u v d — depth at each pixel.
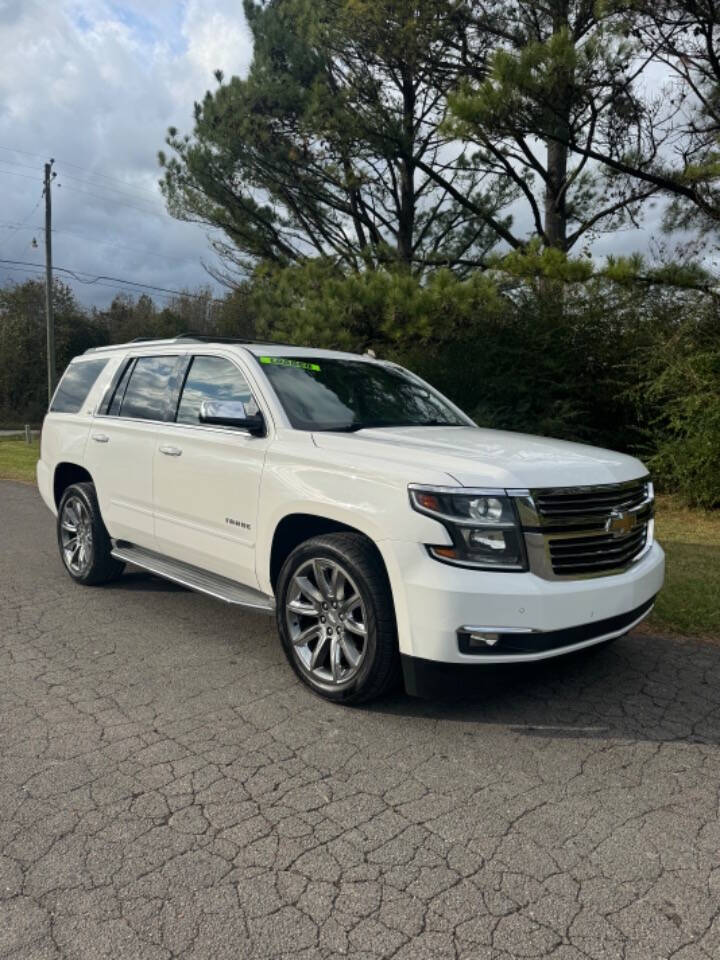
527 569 3.40
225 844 2.69
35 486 13.11
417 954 2.18
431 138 13.98
